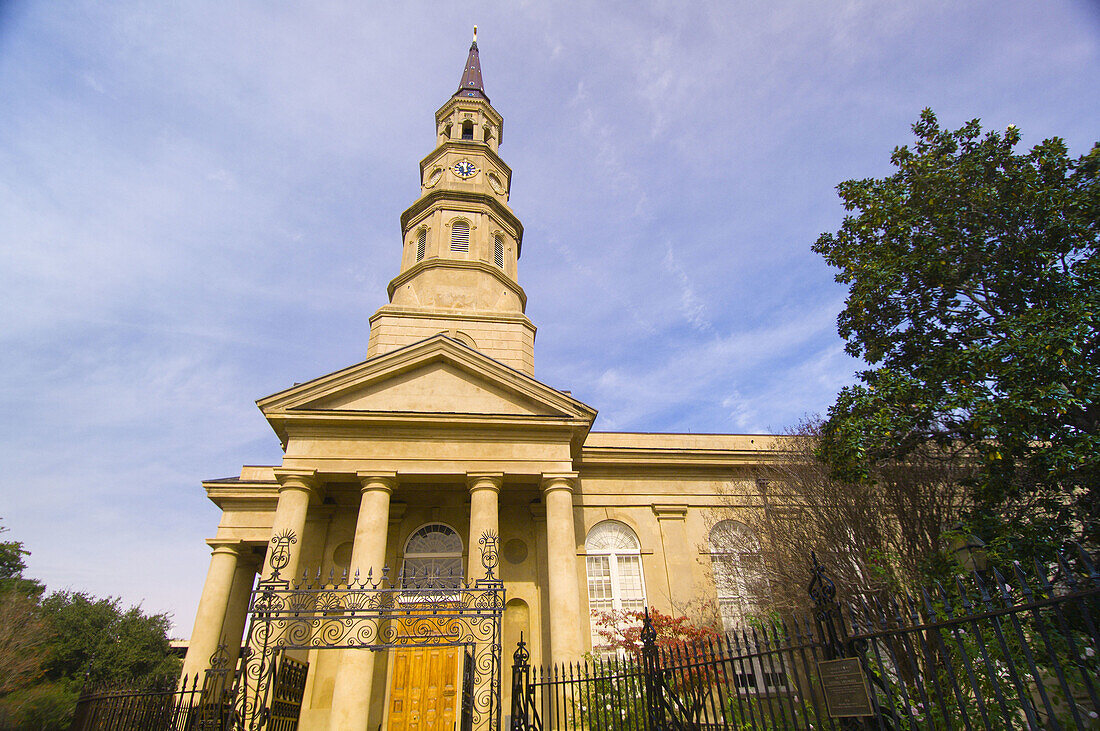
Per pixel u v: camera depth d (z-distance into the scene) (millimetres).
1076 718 3748
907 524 15047
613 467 22297
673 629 16109
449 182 30719
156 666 42406
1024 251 12461
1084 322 10703
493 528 17125
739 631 17453
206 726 11023
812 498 16719
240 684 9961
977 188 12922
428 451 17984
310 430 17766
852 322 14844
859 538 15062
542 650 18406
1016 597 10695
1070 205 11812
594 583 20359
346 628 14797
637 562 20969
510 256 30625
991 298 13375
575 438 19609
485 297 27422
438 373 19469
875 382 13359
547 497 17984
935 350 13211
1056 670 3965
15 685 33031
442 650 17469
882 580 12773
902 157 14562
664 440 23969
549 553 17188
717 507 22062
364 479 17281
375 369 18875
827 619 6402
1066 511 11898
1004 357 11305
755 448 23234
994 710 8523
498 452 18312
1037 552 10953
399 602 17625
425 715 16703
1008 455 11500
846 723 5938
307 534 19500
